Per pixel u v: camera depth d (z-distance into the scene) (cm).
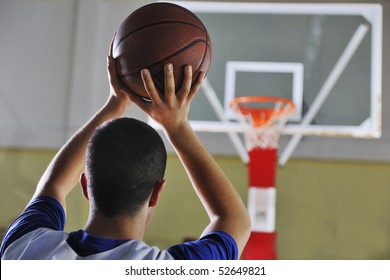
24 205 467
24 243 80
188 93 90
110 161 74
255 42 491
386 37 472
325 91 440
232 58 489
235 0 486
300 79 477
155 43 105
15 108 487
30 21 499
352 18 483
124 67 105
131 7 495
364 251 435
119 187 75
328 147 457
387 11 475
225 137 466
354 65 476
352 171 451
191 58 108
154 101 87
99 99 484
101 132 78
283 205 446
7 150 479
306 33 486
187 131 89
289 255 437
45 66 491
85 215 455
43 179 96
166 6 112
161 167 78
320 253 437
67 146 98
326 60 478
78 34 493
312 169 453
